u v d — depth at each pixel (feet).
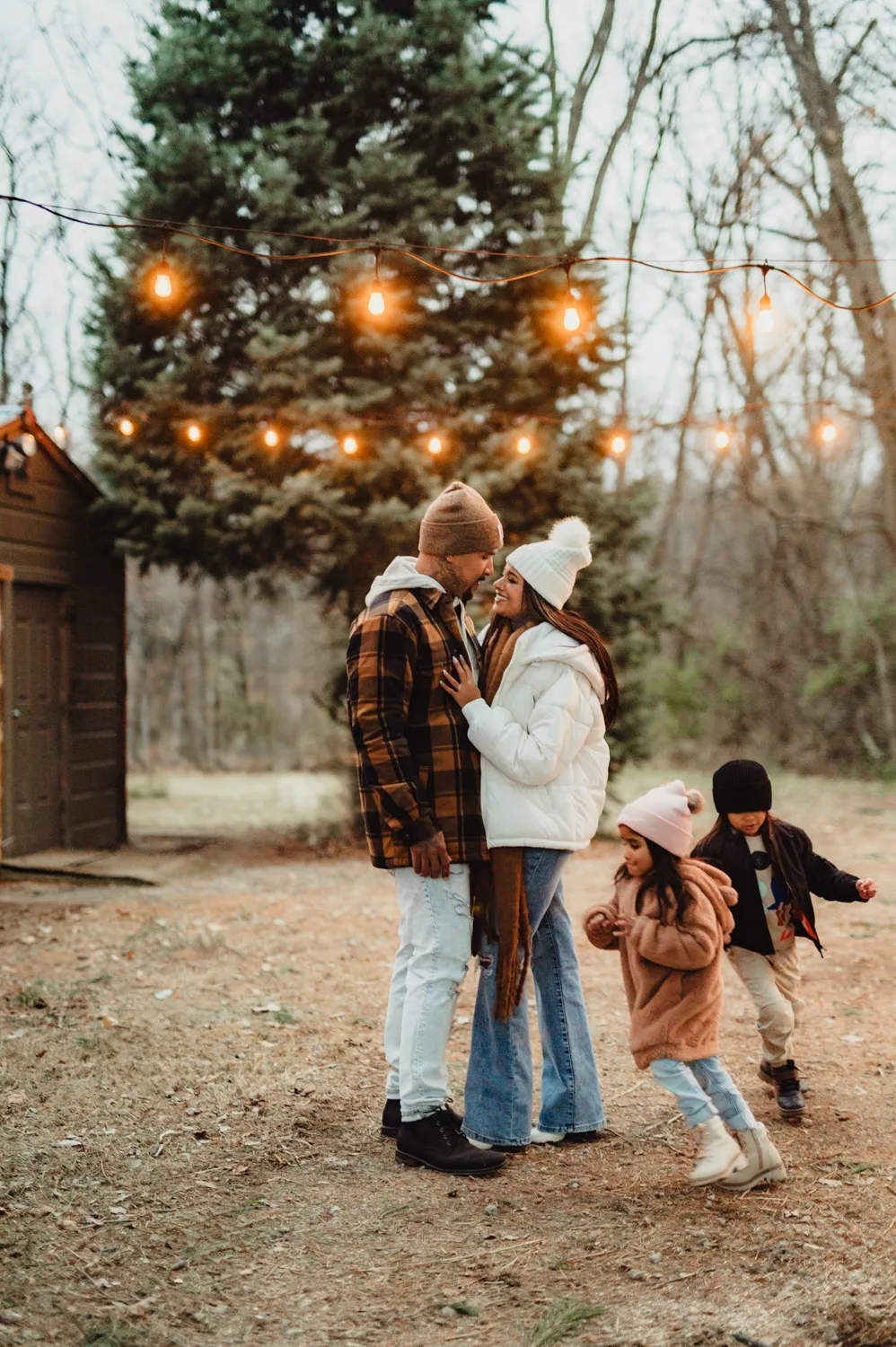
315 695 38.68
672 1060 10.96
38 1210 10.81
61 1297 9.23
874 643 57.31
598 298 35.14
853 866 31.24
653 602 37.99
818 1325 8.70
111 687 38.24
